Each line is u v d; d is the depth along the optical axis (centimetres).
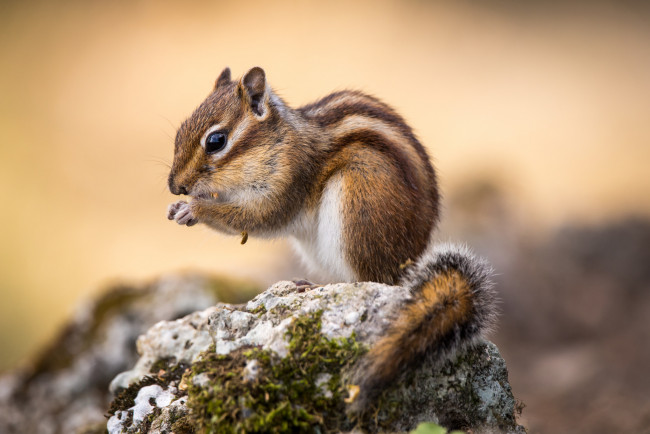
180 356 734
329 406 544
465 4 3044
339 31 2761
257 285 1191
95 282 1823
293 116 798
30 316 1780
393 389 559
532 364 1398
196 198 794
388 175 744
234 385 537
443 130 2414
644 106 2573
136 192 2109
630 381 1261
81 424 1016
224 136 764
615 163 2259
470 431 579
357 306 589
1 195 2030
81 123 2336
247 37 2692
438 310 567
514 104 2567
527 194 1942
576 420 1116
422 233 765
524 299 1524
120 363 1082
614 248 1720
